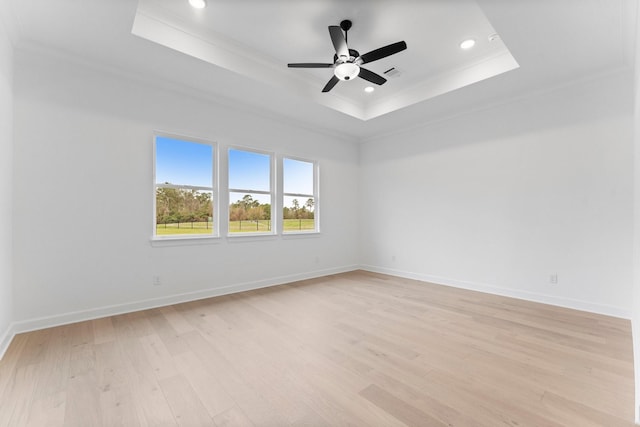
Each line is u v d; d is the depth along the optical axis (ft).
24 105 8.76
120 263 10.42
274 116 14.83
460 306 11.32
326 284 15.11
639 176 6.89
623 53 9.16
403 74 12.28
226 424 4.87
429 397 5.57
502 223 12.94
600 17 7.49
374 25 9.21
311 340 8.18
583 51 9.06
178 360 7.02
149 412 5.16
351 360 7.03
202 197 12.79
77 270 9.59
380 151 18.33
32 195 8.85
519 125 12.41
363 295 12.96
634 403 5.35
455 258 14.61
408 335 8.52
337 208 18.26
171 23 9.02
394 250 17.51
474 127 13.92
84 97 9.79
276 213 15.21
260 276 14.43
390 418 4.99
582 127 10.80
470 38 9.84
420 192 16.19
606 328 8.98
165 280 11.44
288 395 5.65
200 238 12.39
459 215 14.47
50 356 7.20
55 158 9.25
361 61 9.07
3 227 7.71
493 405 5.32
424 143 16.02
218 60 10.10
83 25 7.97
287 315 10.28
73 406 5.31
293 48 10.55
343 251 18.60
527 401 5.43
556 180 11.41
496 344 7.89
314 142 16.97
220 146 13.08
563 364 6.81
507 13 7.41
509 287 12.70
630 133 9.84
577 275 10.91
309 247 16.69
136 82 10.83
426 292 13.47
